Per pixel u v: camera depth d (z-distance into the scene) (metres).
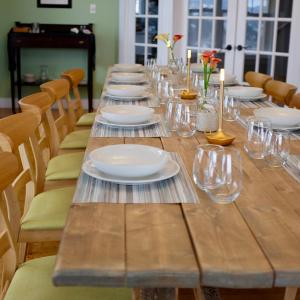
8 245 1.62
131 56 6.81
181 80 3.97
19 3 6.58
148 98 3.17
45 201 2.19
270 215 1.31
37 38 6.26
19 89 6.52
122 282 1.04
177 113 2.20
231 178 1.40
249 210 1.34
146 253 1.10
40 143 2.68
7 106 6.88
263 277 1.04
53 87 3.13
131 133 2.21
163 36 4.15
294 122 2.29
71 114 3.63
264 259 1.08
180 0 6.26
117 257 1.08
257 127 1.87
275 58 5.84
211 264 1.06
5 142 1.74
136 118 2.32
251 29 5.93
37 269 1.63
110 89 3.13
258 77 4.00
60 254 1.08
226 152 1.41
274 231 1.21
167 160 1.63
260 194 1.46
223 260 1.07
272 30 5.79
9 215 1.71
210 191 1.41
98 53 6.88
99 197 1.40
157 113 2.69
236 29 6.01
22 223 2.00
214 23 6.12
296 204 1.39
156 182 1.52
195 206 1.35
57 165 2.74
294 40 5.61
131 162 1.67
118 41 6.84
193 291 2.28
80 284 1.04
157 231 1.20
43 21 6.66
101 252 1.10
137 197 1.41
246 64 6.06
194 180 1.50
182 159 1.81
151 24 6.59
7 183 1.57
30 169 2.19
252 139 1.86
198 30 6.24
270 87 3.62
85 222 1.24
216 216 1.29
